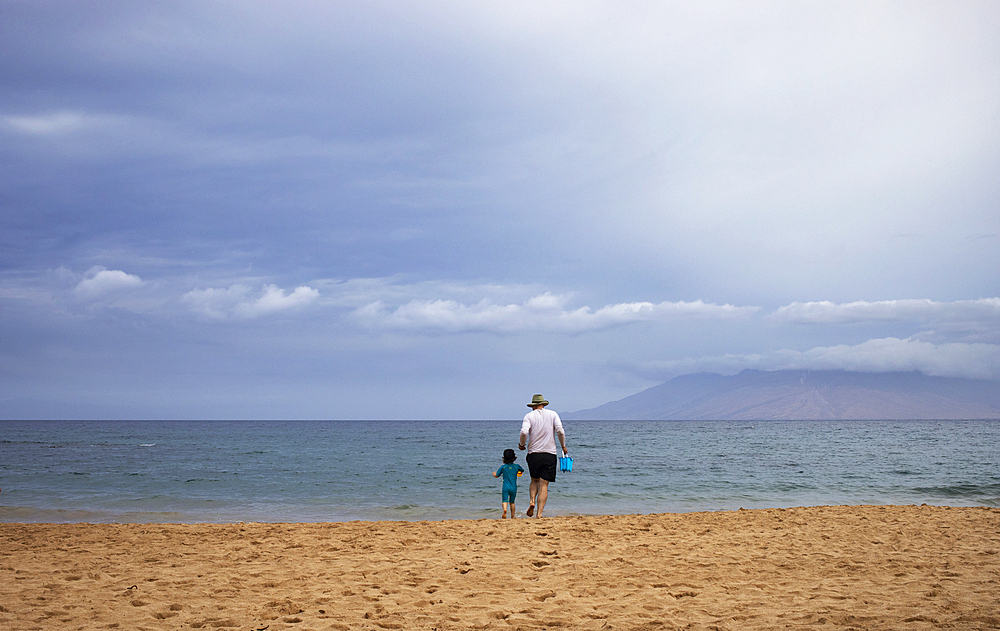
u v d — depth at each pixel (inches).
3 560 288.8
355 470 1083.3
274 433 3907.5
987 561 266.2
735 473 1040.8
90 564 277.6
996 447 1977.1
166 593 222.5
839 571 250.4
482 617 190.9
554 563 269.9
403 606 204.2
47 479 877.2
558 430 426.0
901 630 169.8
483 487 793.6
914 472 1031.6
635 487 795.4
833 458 1450.5
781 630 172.7
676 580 237.1
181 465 1189.7
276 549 313.3
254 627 182.4
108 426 6471.5
